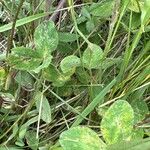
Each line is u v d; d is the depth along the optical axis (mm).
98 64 115
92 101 111
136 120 115
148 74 116
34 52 110
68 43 140
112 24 111
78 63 112
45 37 110
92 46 110
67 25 141
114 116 86
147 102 131
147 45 117
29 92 131
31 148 120
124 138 86
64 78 116
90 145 85
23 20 116
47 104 120
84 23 139
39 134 128
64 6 134
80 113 116
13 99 126
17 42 143
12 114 132
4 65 127
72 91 130
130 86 118
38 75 125
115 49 136
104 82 130
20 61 110
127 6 110
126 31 131
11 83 130
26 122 122
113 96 126
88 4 141
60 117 132
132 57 137
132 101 121
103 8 120
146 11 102
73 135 85
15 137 122
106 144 86
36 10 125
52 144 120
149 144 81
